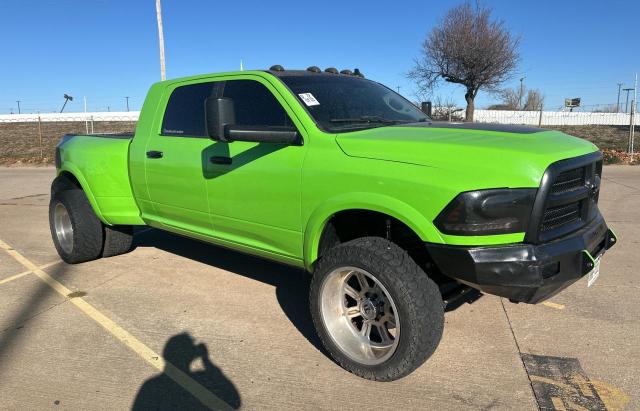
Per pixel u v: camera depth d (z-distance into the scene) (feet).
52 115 175.52
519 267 9.32
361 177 10.51
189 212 14.97
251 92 13.42
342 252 10.77
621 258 18.97
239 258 19.99
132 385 10.94
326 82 13.76
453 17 87.10
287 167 11.91
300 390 10.69
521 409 9.91
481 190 9.31
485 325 13.51
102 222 18.80
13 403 10.29
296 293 16.20
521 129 11.38
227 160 13.30
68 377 11.26
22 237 24.59
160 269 18.71
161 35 62.54
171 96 15.84
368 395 10.46
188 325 13.87
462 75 87.86
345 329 11.35
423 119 14.62
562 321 13.66
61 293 16.37
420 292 9.94
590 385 10.65
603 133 96.02
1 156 80.64
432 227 9.70
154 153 15.67
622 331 13.01
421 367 11.49
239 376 11.27
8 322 14.14
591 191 11.02
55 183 19.80
